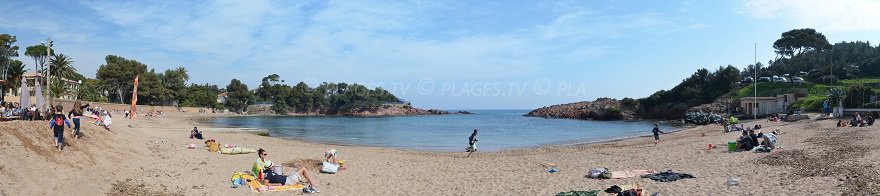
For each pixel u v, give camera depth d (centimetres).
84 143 1620
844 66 10231
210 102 14425
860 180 1214
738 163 1786
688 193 1289
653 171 1675
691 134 4178
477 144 4069
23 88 2409
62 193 1134
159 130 3700
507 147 3706
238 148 2266
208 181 1529
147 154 1867
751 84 9856
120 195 1223
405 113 18412
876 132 2603
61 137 1422
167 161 1805
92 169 1377
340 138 4800
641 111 10712
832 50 11694
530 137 5003
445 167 2044
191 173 1627
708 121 7175
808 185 1252
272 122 9706
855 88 6203
